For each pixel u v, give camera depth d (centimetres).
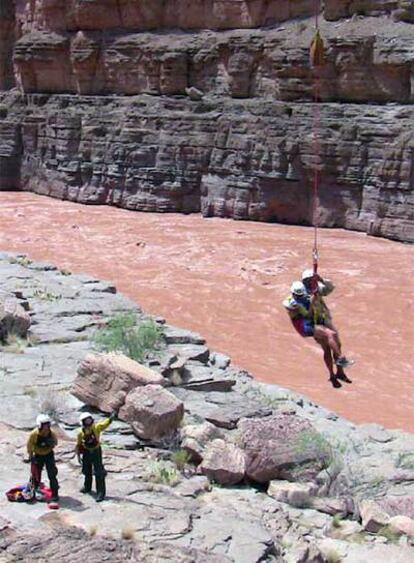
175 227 5431
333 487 1570
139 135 6081
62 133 6612
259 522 1405
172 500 1448
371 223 5009
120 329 2228
